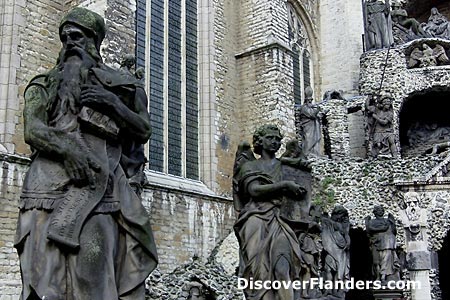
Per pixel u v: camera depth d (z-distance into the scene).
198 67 25.00
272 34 25.92
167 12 23.72
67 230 3.90
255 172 7.41
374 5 30.55
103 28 4.60
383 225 20.08
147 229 4.24
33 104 4.23
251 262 7.23
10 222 15.92
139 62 21.97
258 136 7.61
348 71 32.50
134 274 4.13
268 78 25.72
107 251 4.00
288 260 7.12
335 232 17.95
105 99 4.21
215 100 24.92
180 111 23.66
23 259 3.94
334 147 28.33
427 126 31.78
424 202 21.89
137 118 4.40
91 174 4.08
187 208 21.70
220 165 24.53
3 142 16.81
